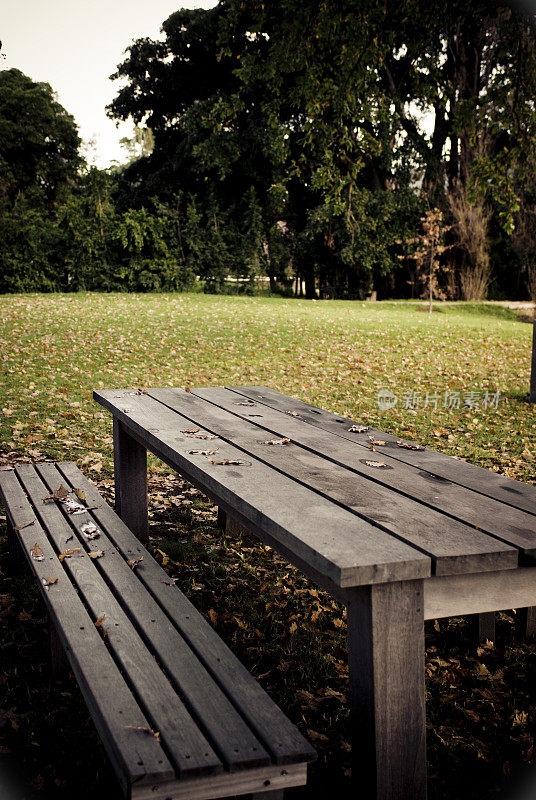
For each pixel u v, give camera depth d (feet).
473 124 32.12
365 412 27.20
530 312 86.33
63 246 81.25
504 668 9.21
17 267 78.64
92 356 37.01
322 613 10.58
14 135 111.86
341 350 44.39
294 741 5.07
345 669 9.06
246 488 7.28
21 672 8.62
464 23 31.50
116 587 7.84
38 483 12.06
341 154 36.27
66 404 25.30
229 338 46.26
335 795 6.68
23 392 26.96
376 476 7.97
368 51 30.81
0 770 6.84
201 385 31.78
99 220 81.82
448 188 95.55
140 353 39.09
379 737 5.52
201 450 8.89
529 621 10.05
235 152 85.20
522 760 7.31
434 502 6.98
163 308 62.18
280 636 9.77
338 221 89.10
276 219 98.32
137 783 4.52
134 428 10.79
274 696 8.32
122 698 5.54
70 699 8.06
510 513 6.66
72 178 123.44
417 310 80.53
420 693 5.63
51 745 7.25
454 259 99.86
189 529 14.06
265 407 12.40
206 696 5.67
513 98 30.58
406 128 89.30
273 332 49.75
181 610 7.35
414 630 5.57
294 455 8.90
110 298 71.72
